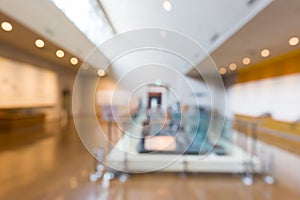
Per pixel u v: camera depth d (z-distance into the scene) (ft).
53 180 12.50
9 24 18.75
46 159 16.51
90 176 13.17
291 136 25.50
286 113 27.04
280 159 16.67
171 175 13.76
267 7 13.73
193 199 10.55
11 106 30.71
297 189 11.71
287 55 27.07
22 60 32.48
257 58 30.37
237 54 27.68
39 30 21.33
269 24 16.74
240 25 17.52
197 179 13.17
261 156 15.92
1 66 28.14
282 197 10.78
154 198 10.61
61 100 47.03
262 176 13.60
